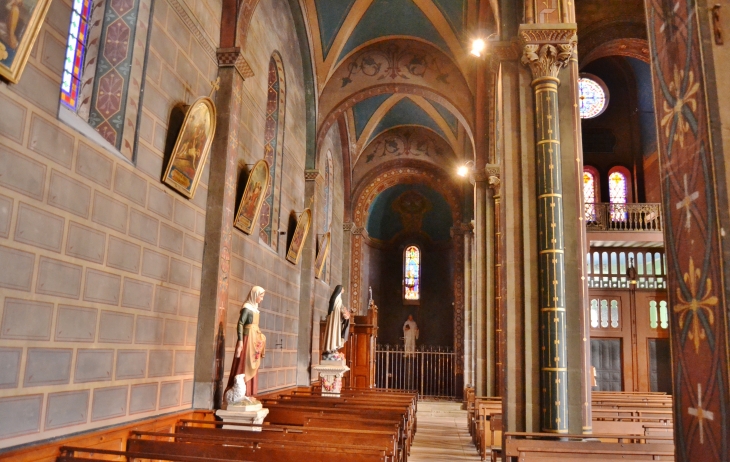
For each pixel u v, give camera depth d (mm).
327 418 8469
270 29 12664
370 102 21906
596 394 13812
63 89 6484
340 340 15383
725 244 2324
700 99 2506
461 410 21203
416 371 29109
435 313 30078
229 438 6348
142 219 7102
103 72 6953
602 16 13555
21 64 4770
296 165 15391
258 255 11758
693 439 2479
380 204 30062
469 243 23188
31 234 5129
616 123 22281
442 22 16047
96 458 5594
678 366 2629
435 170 24938
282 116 13859
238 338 8883
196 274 8727
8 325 4848
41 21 4797
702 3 2547
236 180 9773
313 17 15750
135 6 7121
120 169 6602
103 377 6227
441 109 21625
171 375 7871
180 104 8234
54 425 5418
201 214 8938
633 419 10156
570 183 8680
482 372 15242
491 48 9586
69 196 5668
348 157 23328
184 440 6645
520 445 6531
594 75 22516
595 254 20281
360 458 5406
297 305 15492
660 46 2896
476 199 15789
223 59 9555
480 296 15523
